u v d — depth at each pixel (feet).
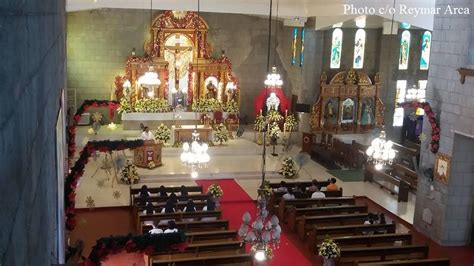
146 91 86.43
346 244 47.16
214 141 81.76
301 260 48.88
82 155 36.78
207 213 53.01
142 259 44.68
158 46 86.48
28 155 7.77
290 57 90.02
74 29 83.66
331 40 85.20
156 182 68.49
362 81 85.76
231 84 89.20
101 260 28.58
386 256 45.78
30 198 8.02
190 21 87.10
